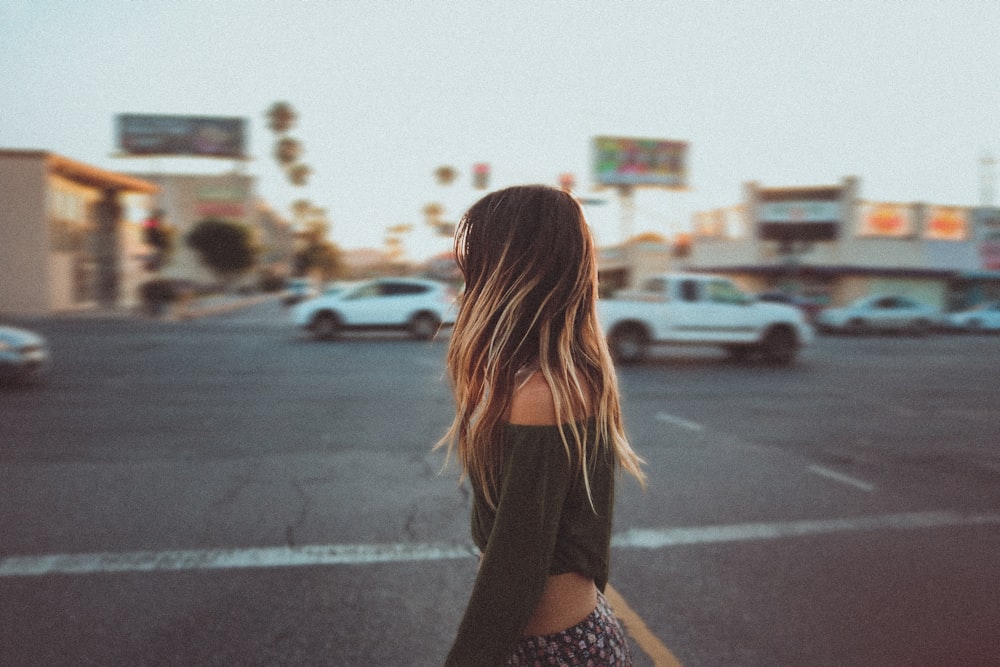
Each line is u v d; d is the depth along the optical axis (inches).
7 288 1143.6
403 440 265.0
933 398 395.9
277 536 163.0
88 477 209.0
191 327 893.2
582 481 40.7
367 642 115.8
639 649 115.1
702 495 201.6
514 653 41.8
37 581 137.3
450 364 46.3
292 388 390.9
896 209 1355.8
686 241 1557.6
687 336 550.9
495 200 45.6
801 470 231.1
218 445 252.5
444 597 132.6
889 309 985.5
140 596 131.4
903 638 119.5
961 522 180.4
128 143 2249.0
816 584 141.2
